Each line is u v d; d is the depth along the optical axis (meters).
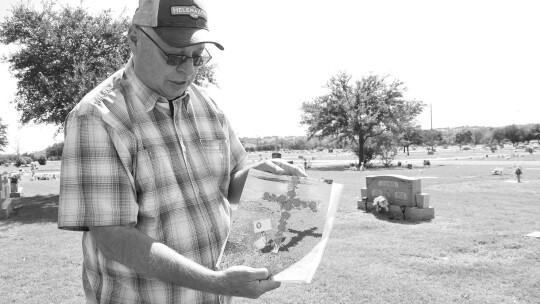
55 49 19.69
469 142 137.88
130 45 1.78
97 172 1.59
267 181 1.83
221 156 2.01
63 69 20.11
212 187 1.92
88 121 1.62
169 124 1.80
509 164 39.59
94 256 1.78
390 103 50.00
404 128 51.53
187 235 1.75
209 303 1.83
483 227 10.59
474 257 7.95
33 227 12.22
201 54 1.79
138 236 1.54
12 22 19.89
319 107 54.41
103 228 1.57
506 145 128.38
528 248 8.44
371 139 51.56
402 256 8.04
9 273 7.33
